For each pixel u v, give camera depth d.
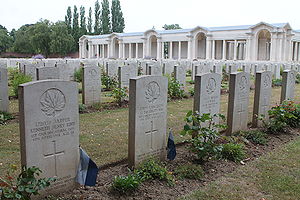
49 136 4.73
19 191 4.08
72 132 5.02
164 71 20.38
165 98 6.27
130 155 5.90
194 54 60.69
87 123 9.37
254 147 7.39
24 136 4.46
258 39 57.28
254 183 5.46
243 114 8.52
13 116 9.90
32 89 4.45
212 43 58.44
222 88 17.70
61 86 4.79
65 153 4.96
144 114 5.88
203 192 5.07
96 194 4.89
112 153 6.82
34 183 4.21
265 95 9.16
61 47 72.00
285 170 6.02
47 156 4.75
